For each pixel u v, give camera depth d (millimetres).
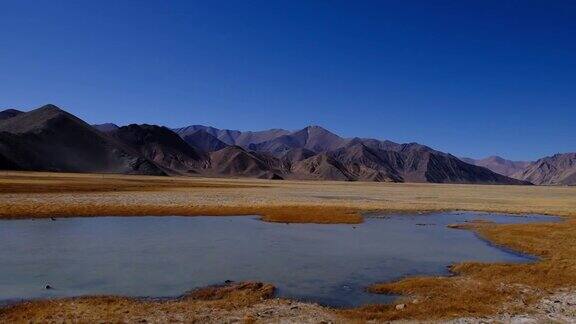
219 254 35625
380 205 82375
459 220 64812
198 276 28578
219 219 59000
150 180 185375
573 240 43156
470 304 22922
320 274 30016
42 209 58969
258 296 24234
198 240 42031
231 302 23031
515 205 91312
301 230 50406
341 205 79625
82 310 21062
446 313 21609
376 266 32750
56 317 20016
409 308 22359
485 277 28812
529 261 35094
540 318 20859
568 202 104062
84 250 35938
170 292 25000
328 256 35938
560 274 29234
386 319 20969
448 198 112125
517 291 25312
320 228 52531
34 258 32562
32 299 23219
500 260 35469
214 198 88125
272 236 45562
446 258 36062
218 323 19766
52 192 86125
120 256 33906
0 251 34844
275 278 28672
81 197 77688
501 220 65812
